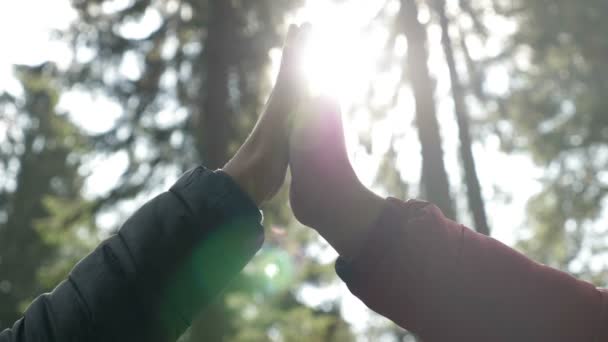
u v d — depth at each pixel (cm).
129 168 1055
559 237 1667
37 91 1093
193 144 1059
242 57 1030
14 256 1978
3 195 2189
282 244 941
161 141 1059
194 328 922
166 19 1075
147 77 1060
